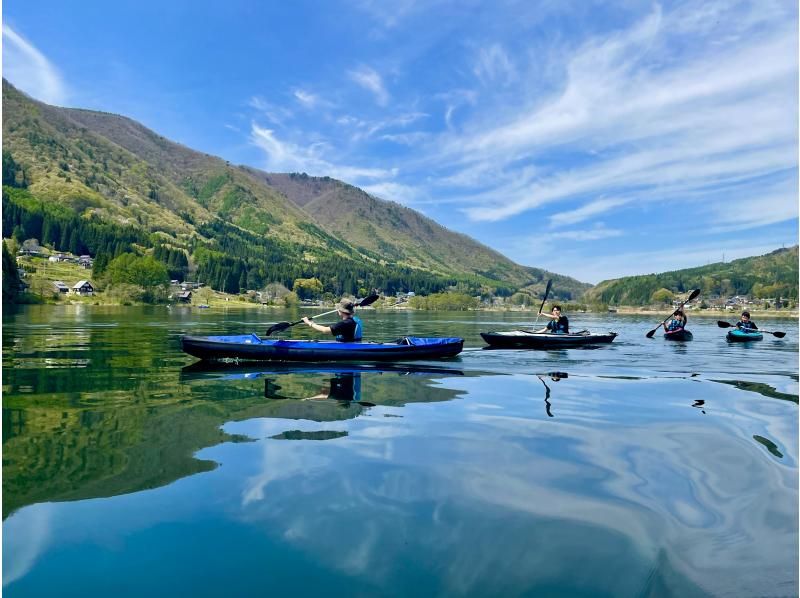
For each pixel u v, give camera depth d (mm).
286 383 7957
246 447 4457
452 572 2545
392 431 5102
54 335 17938
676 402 6762
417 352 11391
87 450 4297
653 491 3656
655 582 2486
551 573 2557
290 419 5523
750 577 2549
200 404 6242
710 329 28500
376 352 11023
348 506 3297
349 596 2324
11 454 4184
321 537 2879
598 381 8539
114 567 2531
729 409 6336
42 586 2359
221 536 2867
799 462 4309
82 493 3410
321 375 8898
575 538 2932
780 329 31750
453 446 4625
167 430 4984
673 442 4855
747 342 17625
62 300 90938
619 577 2529
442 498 3457
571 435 5059
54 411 5793
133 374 8719
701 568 2631
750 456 4441
